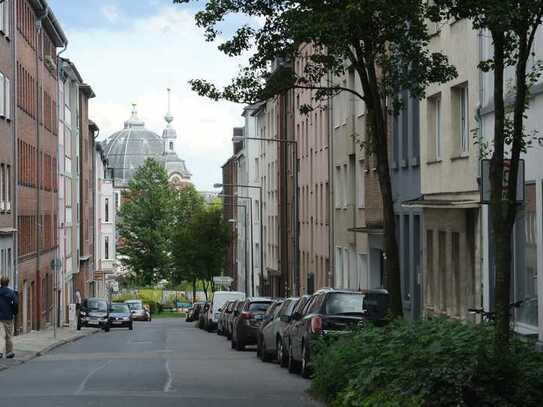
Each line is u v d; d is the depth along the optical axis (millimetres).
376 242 39812
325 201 53250
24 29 53281
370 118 17484
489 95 24250
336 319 21312
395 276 17703
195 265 108125
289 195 69562
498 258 11797
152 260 144625
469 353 12461
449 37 27750
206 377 21797
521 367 11961
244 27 17734
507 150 19672
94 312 61500
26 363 26984
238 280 109250
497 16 11078
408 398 12156
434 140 30609
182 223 143375
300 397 16953
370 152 18656
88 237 95125
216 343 43938
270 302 37844
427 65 17891
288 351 23938
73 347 38531
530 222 20531
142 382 19938
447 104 28234
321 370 16188
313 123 57219
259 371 24312
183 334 55938
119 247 150875
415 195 33031
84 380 20312
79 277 87125
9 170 47625
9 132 47594
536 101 19609
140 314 95000
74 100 80938
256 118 93250
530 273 20578
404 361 13289
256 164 95562
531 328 20281
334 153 49531
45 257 61719
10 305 27719
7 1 46750
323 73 18703
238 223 109250
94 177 102062
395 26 16375
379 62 17953
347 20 15297
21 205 51938
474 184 25891
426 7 14688
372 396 12992
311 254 58688
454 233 28641
